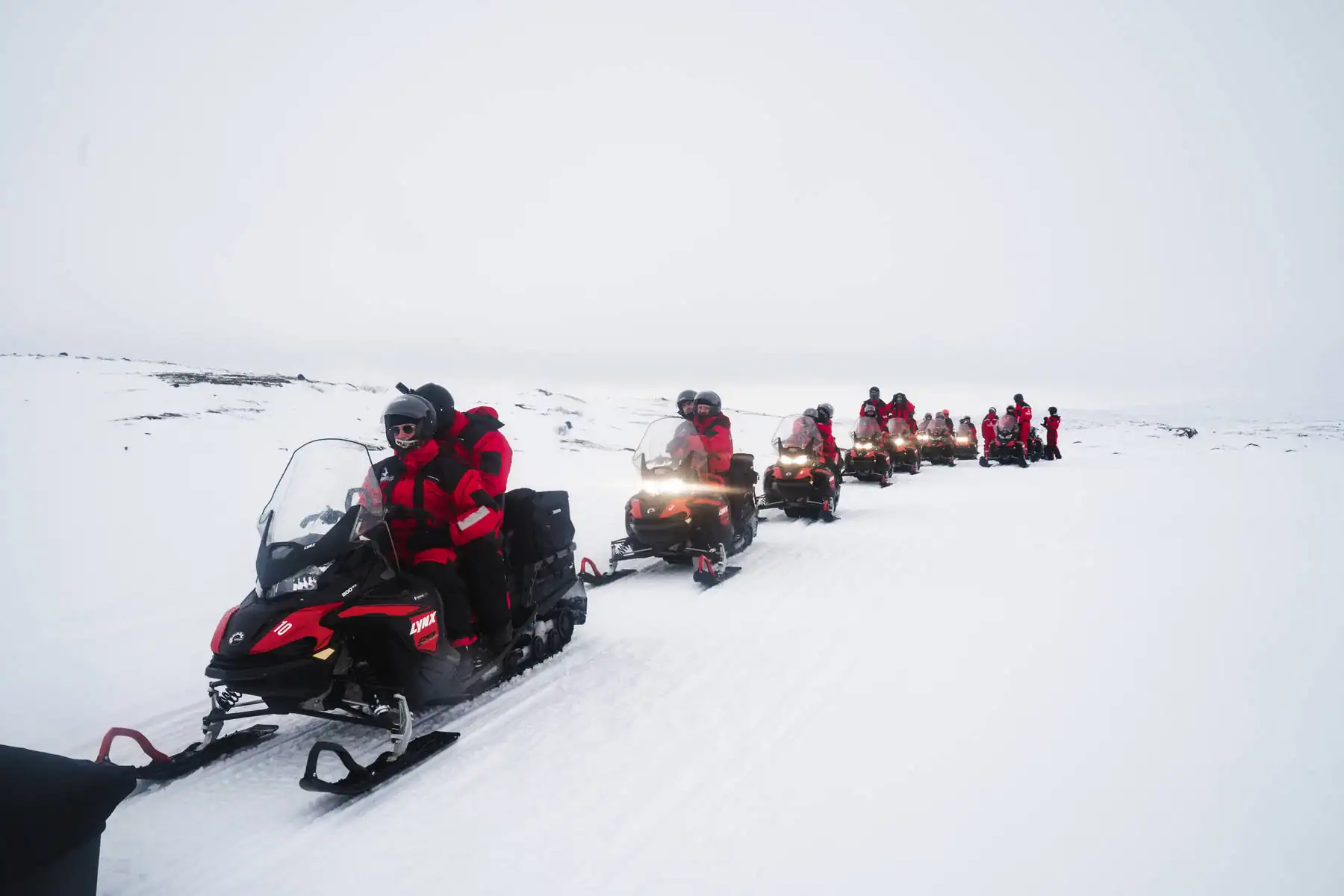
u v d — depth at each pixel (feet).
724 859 9.32
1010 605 20.66
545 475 53.72
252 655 10.97
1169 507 38.93
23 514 32.91
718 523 25.46
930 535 32.48
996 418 75.82
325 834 10.30
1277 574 23.02
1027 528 33.60
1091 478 57.21
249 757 12.72
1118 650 16.55
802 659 16.93
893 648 17.35
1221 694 13.83
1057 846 9.28
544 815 10.62
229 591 23.73
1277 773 10.84
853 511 41.24
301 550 11.91
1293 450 86.74
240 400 68.13
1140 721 12.79
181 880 9.28
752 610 21.29
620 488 48.42
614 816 10.52
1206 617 18.74
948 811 10.21
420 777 11.89
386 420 14.26
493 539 15.16
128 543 29.32
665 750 12.56
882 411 67.36
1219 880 8.50
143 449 48.16
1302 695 13.58
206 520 33.71
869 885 8.66
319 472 12.94
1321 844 9.09
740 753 12.30
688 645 18.26
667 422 27.17
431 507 14.75
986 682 14.92
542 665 17.15
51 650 17.94
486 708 14.70
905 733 12.75
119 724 13.98
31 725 13.87
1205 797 10.28
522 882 9.06
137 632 19.42
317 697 11.81
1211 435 132.98
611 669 16.71
